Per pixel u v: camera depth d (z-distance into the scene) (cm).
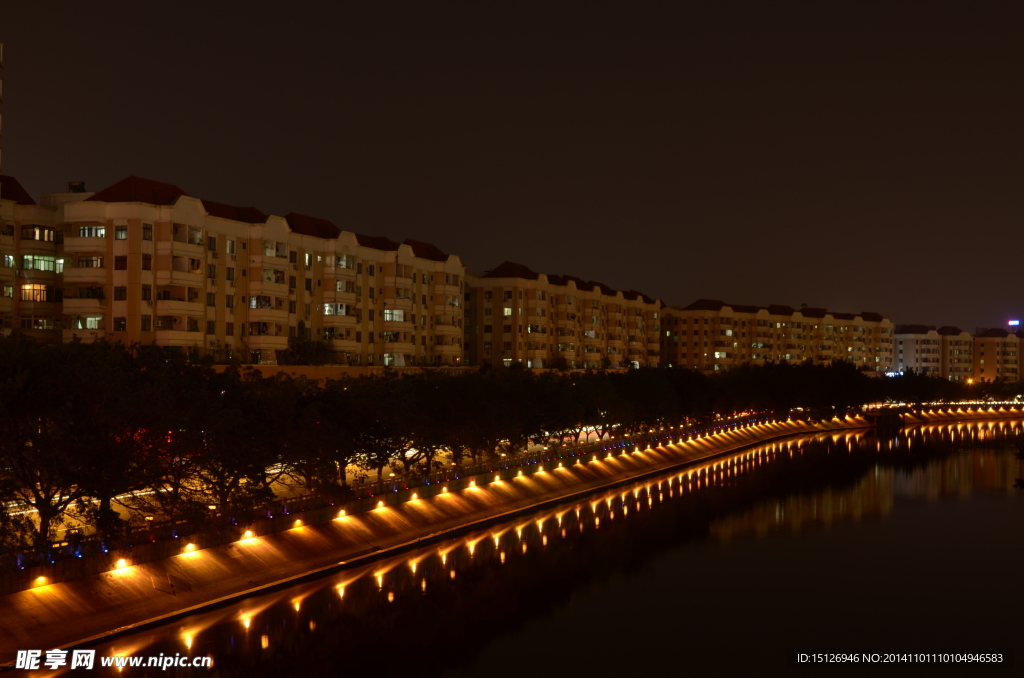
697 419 17250
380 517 8075
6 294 10169
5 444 5278
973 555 8544
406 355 14062
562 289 18362
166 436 5894
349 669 5344
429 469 9588
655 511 10556
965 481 13312
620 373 15625
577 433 12838
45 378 5378
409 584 7000
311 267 12394
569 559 8106
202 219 10625
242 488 6594
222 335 10906
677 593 7138
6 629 4972
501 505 9694
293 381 7838
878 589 7356
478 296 17425
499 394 10312
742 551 8612
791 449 17788
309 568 6900
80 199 11094
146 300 10050
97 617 5391
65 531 6219
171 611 5775
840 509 10912
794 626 6400
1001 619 6600
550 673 5406
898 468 14788
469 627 6169
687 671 5519
